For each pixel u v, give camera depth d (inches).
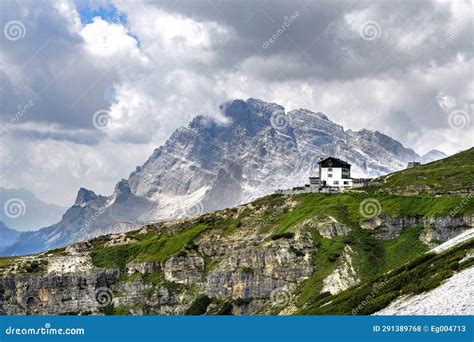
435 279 4805.6
